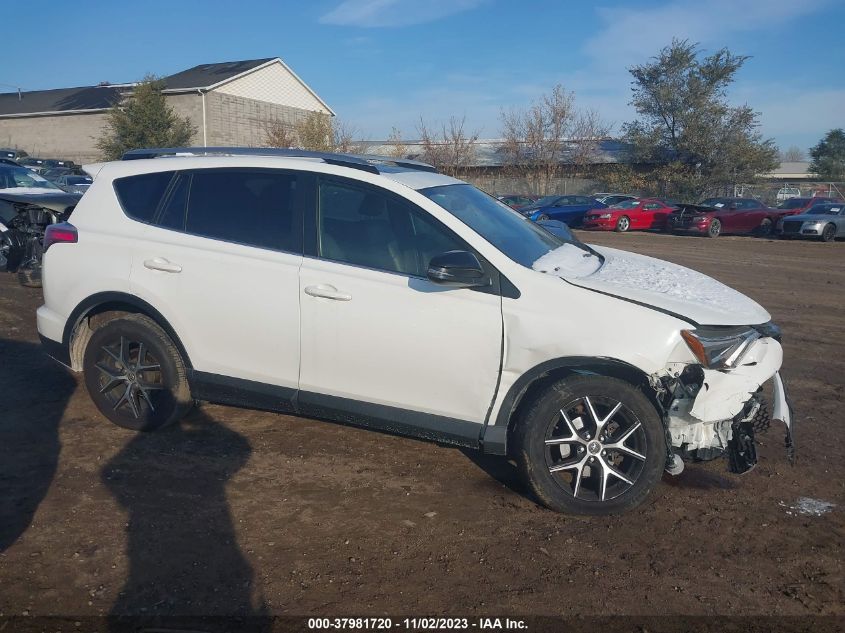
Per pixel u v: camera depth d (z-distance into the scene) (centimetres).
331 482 452
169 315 482
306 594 338
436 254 434
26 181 1203
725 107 4094
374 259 442
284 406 468
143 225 498
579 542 389
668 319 396
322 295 441
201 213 487
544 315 406
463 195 494
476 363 419
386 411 443
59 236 516
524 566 365
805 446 527
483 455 500
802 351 821
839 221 2495
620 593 344
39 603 326
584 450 410
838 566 371
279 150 507
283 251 460
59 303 518
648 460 407
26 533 382
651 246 2212
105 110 4219
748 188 4184
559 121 4478
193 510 412
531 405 410
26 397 581
